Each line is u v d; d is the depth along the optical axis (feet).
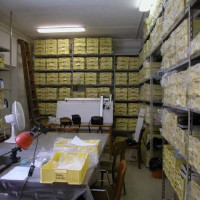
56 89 17.88
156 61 12.18
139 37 18.75
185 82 5.60
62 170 4.38
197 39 4.76
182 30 5.83
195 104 4.92
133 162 13.75
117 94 17.65
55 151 6.05
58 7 12.56
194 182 5.03
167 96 7.80
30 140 5.16
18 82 17.12
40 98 17.99
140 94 16.81
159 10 9.12
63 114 16.33
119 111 17.70
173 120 6.78
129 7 12.53
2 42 15.10
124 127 17.53
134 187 10.08
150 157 12.01
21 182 4.46
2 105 13.57
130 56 18.03
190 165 5.35
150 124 12.03
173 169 6.84
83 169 4.59
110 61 17.39
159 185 10.28
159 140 12.36
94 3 11.99
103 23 15.30
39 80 17.95
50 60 17.74
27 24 15.55
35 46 17.75
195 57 5.13
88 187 4.33
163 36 8.27
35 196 4.44
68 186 4.35
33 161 5.50
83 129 15.35
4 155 6.26
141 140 13.78
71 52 18.25
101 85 18.01
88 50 17.28
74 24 15.53
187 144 5.62
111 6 12.40
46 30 16.76
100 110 16.03
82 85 18.11
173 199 8.41
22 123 6.62
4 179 4.53
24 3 12.00
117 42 19.40
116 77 17.60
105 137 9.45
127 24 15.44
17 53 17.11
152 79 11.96
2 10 13.05
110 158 13.79
